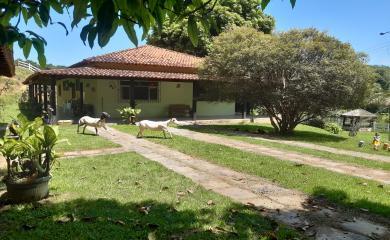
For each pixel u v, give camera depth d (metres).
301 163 8.57
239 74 15.20
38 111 21.11
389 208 5.04
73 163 7.43
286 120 16.12
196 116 22.84
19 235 3.68
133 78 17.98
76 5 1.48
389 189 6.30
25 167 5.14
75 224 3.97
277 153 10.12
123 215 4.30
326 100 14.63
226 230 3.91
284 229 4.02
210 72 16.58
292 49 14.58
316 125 25.11
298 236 3.86
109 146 9.97
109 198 5.05
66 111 21.77
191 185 5.95
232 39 16.30
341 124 34.97
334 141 14.58
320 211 4.88
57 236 3.68
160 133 13.87
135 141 11.36
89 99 20.81
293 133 16.94
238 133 15.37
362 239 3.90
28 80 22.72
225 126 18.17
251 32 16.48
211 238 3.71
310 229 4.14
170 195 5.31
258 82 15.34
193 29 1.94
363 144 13.12
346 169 8.26
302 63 14.70
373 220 4.60
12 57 8.27
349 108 15.59
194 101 20.59
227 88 16.33
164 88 21.41
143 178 6.33
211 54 16.91
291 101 15.06
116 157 8.27
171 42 30.67
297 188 6.06
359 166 8.74
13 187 4.71
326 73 14.30
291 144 12.62
